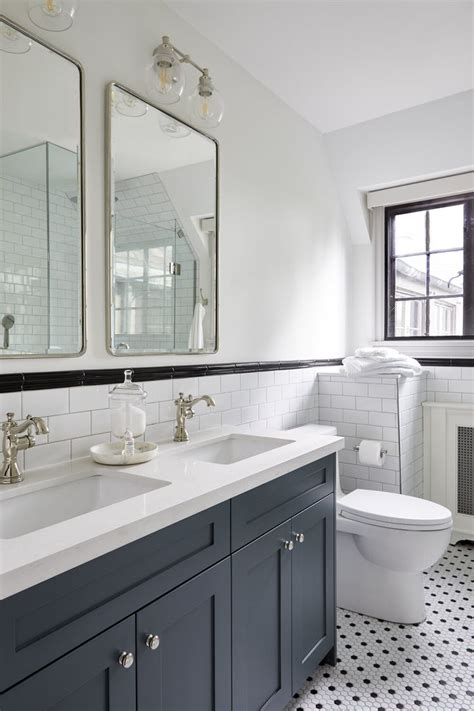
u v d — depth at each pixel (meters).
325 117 2.85
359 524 2.12
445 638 2.03
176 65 1.58
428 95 2.61
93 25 1.57
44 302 1.40
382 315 3.42
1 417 1.29
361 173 3.12
